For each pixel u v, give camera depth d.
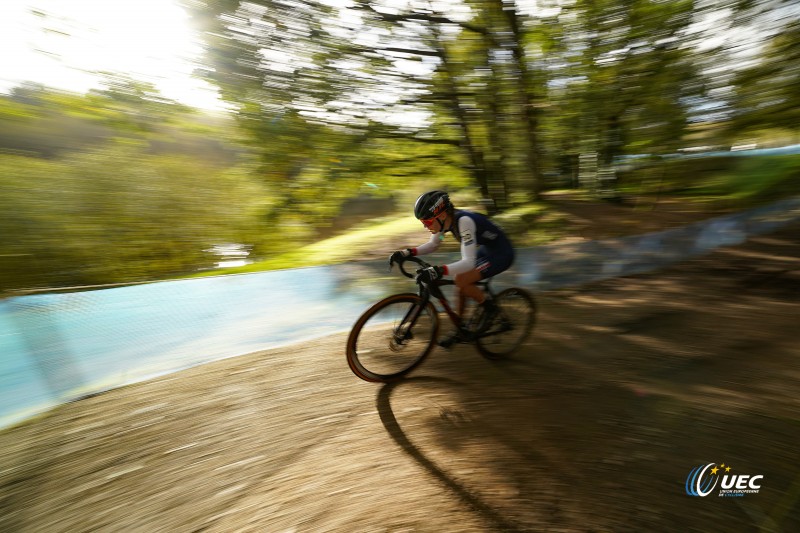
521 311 3.57
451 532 1.81
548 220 8.32
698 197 9.05
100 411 2.84
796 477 2.01
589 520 1.83
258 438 2.53
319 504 2.00
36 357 3.64
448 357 3.56
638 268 5.90
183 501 2.05
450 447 2.40
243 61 5.92
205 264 9.04
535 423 2.59
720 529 1.76
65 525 1.93
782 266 5.48
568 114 5.98
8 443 2.52
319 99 6.48
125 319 4.44
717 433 2.38
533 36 6.25
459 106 7.20
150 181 9.67
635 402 2.76
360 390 3.05
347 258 7.54
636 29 5.03
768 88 4.15
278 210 8.17
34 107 5.99
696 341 3.63
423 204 2.97
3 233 7.68
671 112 4.93
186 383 3.20
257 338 4.06
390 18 6.34
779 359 3.22
